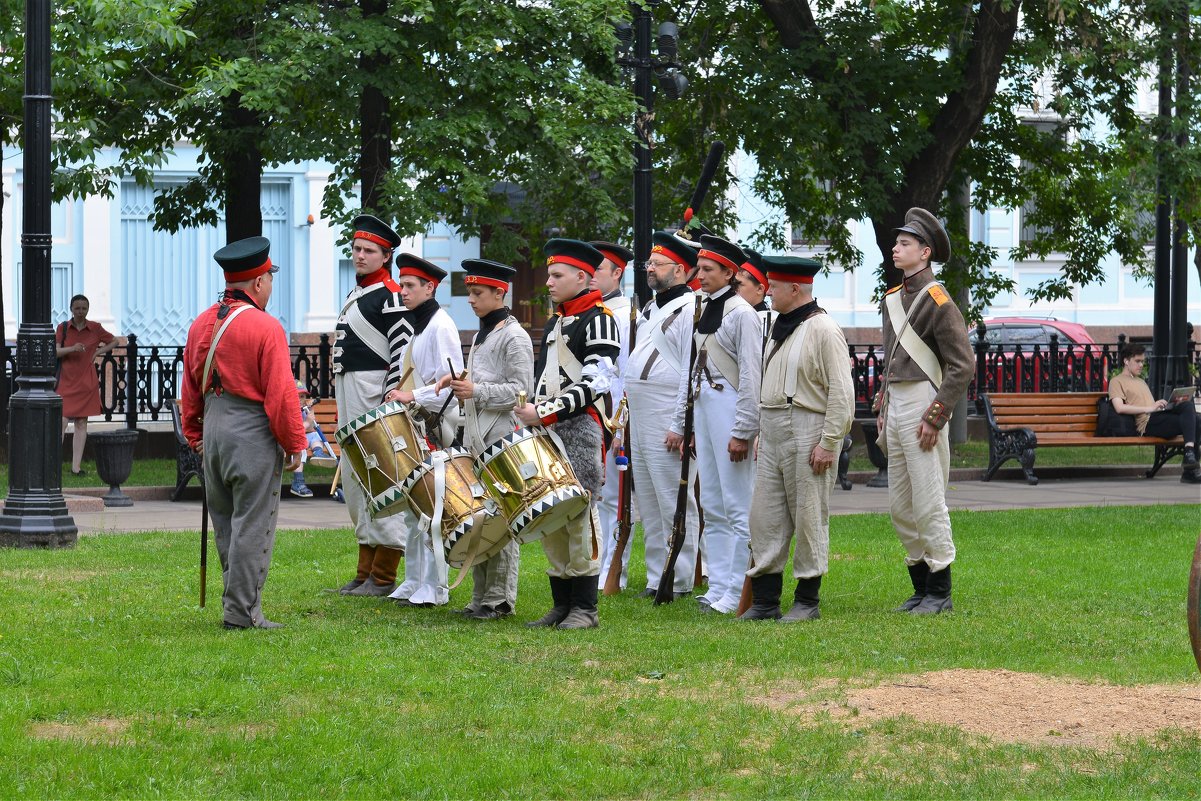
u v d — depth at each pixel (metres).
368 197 19.84
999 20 22.94
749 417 10.36
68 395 21.17
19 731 6.65
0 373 22.69
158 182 34.75
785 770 6.25
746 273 10.59
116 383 25.02
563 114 19.00
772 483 10.18
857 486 21.11
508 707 7.26
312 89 18.83
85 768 6.14
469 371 10.56
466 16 18.75
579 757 6.42
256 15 19.39
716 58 24.30
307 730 6.78
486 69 18.83
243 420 9.21
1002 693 7.61
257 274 9.34
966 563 12.68
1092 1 22.95
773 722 7.01
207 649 8.55
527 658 8.51
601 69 19.67
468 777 6.09
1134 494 20.02
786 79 22.83
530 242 26.02
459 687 7.70
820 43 23.14
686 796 5.95
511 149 19.38
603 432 9.84
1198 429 22.08
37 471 13.34
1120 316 42.56
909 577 12.02
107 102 21.09
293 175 35.56
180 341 35.44
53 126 20.28
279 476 9.40
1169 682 7.88
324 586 11.30
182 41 17.58
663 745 6.60
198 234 35.56
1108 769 6.21
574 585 9.74
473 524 9.48
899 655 8.65
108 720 7.02
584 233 23.05
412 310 10.80
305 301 35.75
